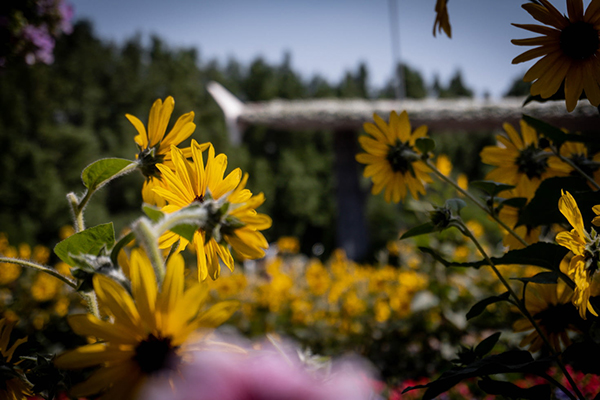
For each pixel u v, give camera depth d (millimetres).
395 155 1064
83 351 370
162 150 684
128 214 24281
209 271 586
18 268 4277
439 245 3689
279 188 32469
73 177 24438
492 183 910
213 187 599
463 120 9195
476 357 827
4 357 575
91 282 447
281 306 5004
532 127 942
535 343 855
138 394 358
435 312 3805
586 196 752
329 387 257
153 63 36062
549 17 680
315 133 36031
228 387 255
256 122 10859
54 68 29891
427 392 703
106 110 30562
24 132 24594
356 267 6148
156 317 373
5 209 22438
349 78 48844
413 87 46094
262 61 45000
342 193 11828
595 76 679
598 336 996
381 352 3750
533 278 736
